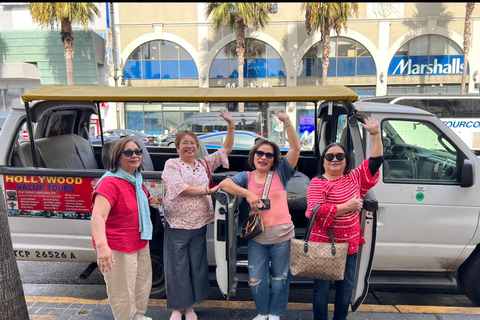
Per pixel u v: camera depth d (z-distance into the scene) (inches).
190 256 118.7
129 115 775.7
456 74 893.2
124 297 103.9
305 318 125.3
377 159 105.6
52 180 133.1
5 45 869.8
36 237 136.3
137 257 109.9
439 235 134.2
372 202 105.8
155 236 137.7
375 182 107.7
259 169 109.6
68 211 133.7
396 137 137.3
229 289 108.6
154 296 141.8
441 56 890.1
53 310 128.9
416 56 895.1
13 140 137.5
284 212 109.7
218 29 834.2
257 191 109.2
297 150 111.7
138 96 127.6
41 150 155.9
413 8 872.9
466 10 792.3
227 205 104.8
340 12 742.5
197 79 930.1
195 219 115.4
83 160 187.8
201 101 131.9
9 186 134.8
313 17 753.6
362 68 904.9
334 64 904.3
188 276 118.6
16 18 885.8
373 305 134.3
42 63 879.7
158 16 903.1
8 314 104.0
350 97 120.7
